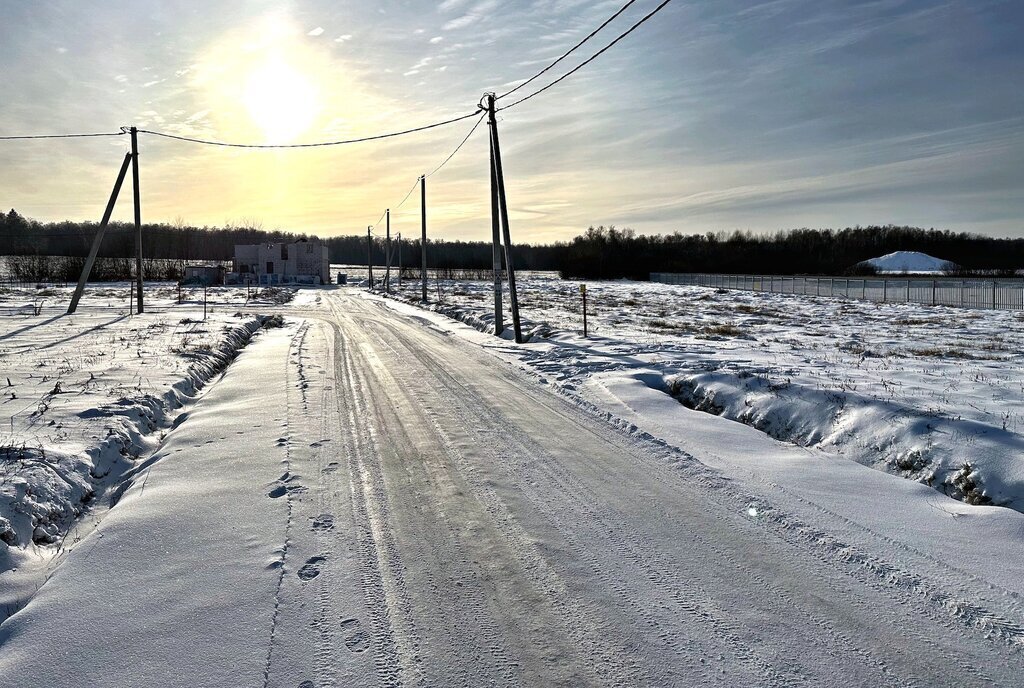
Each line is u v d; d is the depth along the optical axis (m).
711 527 5.64
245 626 4.09
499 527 5.64
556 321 26.84
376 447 8.09
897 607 4.30
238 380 12.95
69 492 6.62
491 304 37.62
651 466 7.36
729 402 10.28
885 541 5.30
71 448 7.55
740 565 4.92
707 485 6.70
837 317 31.05
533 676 3.57
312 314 31.81
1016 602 4.33
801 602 4.37
